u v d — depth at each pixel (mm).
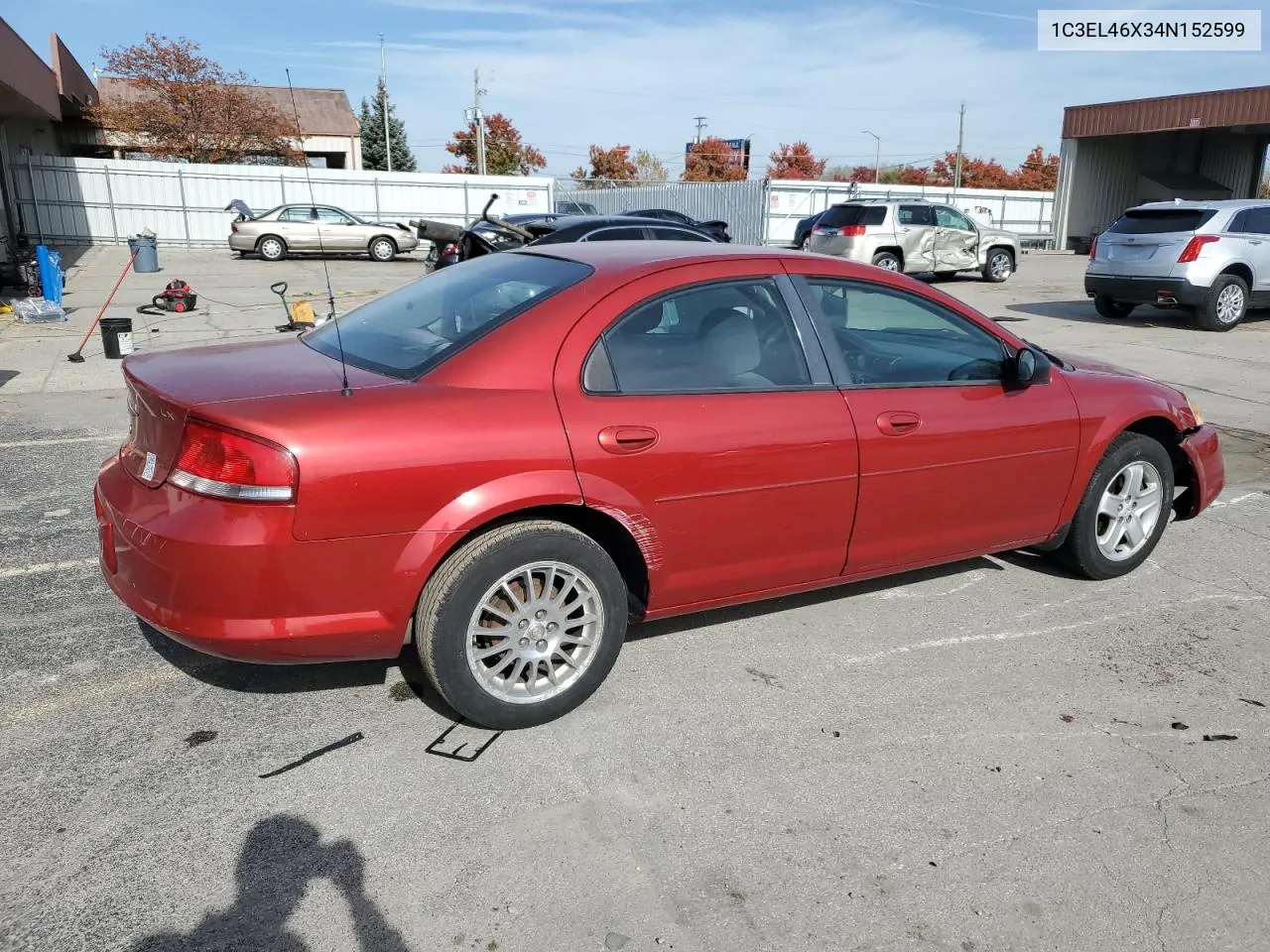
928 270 20297
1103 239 14141
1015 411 4125
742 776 3078
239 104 34781
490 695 3199
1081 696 3652
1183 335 13094
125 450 3334
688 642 4016
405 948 2350
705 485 3396
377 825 2801
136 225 29078
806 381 3656
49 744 3164
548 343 3195
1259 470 6875
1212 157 35500
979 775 3123
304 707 3432
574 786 3006
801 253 3834
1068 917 2512
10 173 26406
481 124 54000
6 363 10086
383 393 3002
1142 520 4793
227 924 2410
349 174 30812
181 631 2865
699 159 65688
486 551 3053
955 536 4133
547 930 2416
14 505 5496
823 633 4129
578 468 3148
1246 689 3740
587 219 12734
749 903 2525
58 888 2518
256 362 3371
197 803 2879
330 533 2838
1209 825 2900
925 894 2576
